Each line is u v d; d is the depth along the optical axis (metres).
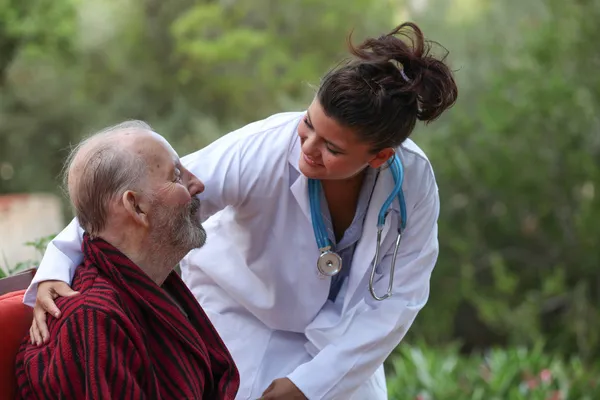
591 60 19.31
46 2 25.16
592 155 19.66
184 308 3.69
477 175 20.70
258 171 4.03
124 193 3.28
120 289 3.29
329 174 3.68
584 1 19.20
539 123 19.53
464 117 20.97
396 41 3.57
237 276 4.37
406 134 3.63
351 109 3.45
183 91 30.70
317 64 28.44
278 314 4.34
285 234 4.16
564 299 20.16
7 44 26.33
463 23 24.78
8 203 8.30
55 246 3.57
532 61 19.56
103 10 30.52
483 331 24.03
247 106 30.11
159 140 3.43
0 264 7.45
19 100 28.88
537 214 20.98
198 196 3.97
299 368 4.14
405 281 4.26
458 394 9.57
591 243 19.59
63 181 3.62
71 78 29.19
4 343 3.37
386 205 4.05
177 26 29.27
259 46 28.91
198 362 3.44
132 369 3.10
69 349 3.08
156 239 3.38
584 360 18.64
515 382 9.87
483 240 21.73
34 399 3.24
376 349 4.20
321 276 4.21
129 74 30.73
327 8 28.44
